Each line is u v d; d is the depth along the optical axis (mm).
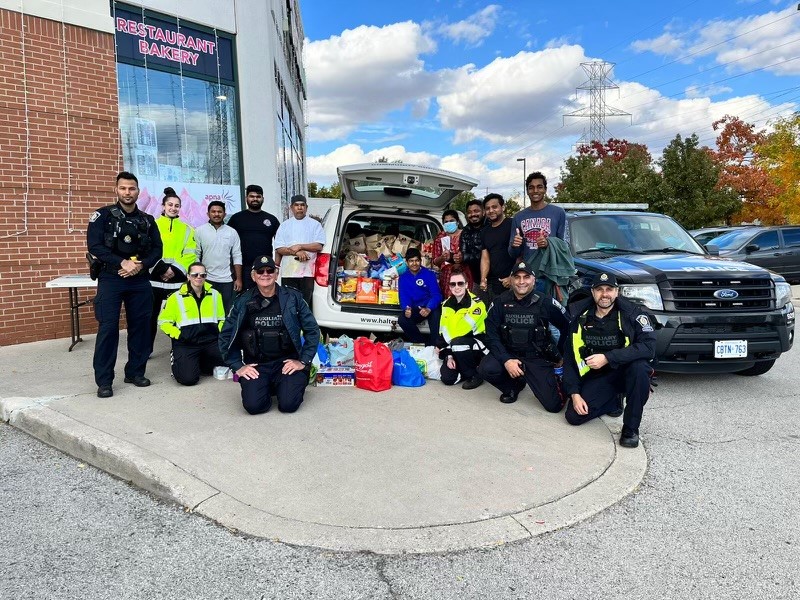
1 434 4207
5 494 3287
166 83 8289
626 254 6172
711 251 6500
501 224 5727
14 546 2760
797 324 9555
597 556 2707
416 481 3311
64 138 6953
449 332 5137
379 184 5707
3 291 6527
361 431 4039
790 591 2439
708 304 5102
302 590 2441
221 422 4137
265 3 9633
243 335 4418
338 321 5734
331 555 2680
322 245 5863
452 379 5254
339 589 2447
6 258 6535
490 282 5812
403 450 3727
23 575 2527
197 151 8742
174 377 5066
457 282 5043
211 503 3064
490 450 3770
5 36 6441
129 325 4887
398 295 5816
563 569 2602
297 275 5945
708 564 2641
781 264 12945
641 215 6980
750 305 5176
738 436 4277
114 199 7457
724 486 3453
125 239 4555
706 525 2996
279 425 4105
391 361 5129
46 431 4031
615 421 4523
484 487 3264
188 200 8594
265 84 9656
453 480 3334
